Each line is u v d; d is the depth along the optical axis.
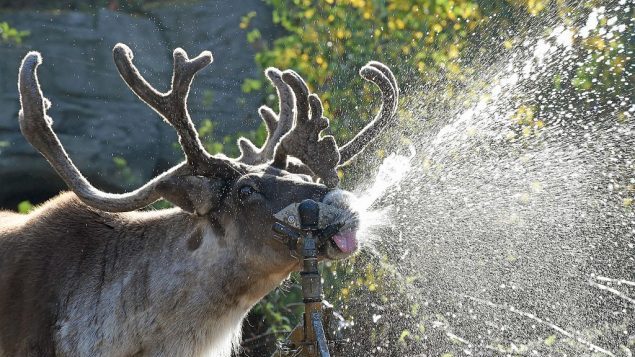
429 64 12.33
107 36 15.98
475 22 12.53
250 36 14.72
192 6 16.39
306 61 13.09
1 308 7.28
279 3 14.12
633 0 12.00
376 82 7.44
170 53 16.20
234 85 15.73
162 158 15.48
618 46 11.31
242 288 7.15
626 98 10.77
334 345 8.06
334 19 13.17
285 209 6.86
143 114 15.62
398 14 12.87
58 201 7.72
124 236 7.43
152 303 7.20
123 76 7.19
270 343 11.26
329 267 10.59
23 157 14.94
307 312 6.73
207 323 7.19
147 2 16.45
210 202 7.11
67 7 16.34
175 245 7.28
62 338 7.21
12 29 15.55
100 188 15.24
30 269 7.34
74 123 15.33
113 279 7.28
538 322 9.67
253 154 7.81
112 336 7.20
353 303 10.28
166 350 7.19
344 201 6.83
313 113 7.01
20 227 7.62
